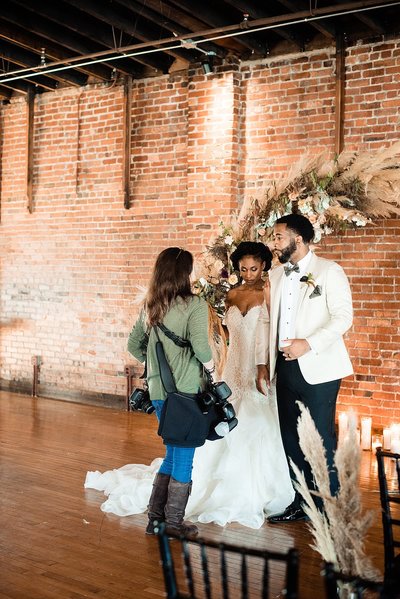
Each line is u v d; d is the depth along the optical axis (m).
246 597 1.60
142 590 3.16
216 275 5.21
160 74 7.75
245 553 1.59
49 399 8.60
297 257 4.09
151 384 3.74
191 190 7.39
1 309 9.21
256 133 7.11
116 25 6.45
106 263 8.23
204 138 7.30
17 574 3.31
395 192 5.51
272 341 4.14
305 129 6.82
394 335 6.32
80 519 4.12
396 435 5.89
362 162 5.54
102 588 3.17
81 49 7.20
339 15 6.20
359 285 6.47
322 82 6.71
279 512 4.21
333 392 4.00
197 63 7.32
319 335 3.84
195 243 7.36
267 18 6.02
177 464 3.77
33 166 8.88
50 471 5.20
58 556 3.55
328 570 1.51
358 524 1.93
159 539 1.71
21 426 6.89
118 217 8.12
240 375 4.32
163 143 7.76
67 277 8.58
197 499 4.25
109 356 8.20
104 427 6.92
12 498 4.52
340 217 5.68
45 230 8.79
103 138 8.24
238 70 7.18
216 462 4.31
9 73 7.71
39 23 6.70
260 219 5.61
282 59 6.93
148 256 7.89
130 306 8.02
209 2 6.43
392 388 6.34
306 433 2.06
